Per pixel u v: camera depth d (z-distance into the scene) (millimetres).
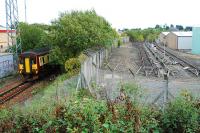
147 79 20219
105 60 35000
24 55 28547
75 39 27531
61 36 27922
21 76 29406
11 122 7168
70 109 6684
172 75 24016
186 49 60750
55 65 31797
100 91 10297
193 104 7234
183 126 6730
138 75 22781
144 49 68250
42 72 29906
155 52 54281
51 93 13109
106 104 7188
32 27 37688
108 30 42188
